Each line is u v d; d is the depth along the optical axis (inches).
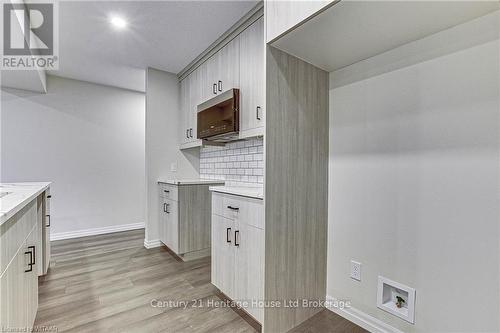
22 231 50.5
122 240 137.9
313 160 68.8
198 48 106.1
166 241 118.2
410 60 56.0
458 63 49.1
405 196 56.7
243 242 67.1
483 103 46.3
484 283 46.2
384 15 46.2
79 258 110.6
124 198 158.9
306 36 54.2
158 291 82.0
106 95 152.6
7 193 59.4
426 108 53.5
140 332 61.6
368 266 63.7
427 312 53.3
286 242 62.8
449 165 50.3
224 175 119.8
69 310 70.4
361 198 65.2
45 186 81.0
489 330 45.7
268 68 58.5
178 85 135.6
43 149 134.2
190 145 123.1
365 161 64.4
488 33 45.7
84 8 78.2
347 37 54.4
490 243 45.5
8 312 40.7
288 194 62.9
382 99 61.0
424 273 53.7
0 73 107.6
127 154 159.9
